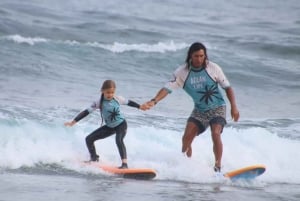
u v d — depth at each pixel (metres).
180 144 39.56
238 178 33.75
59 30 84.38
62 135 38.16
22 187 29.22
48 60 69.00
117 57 74.44
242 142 40.69
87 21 95.12
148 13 115.06
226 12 128.50
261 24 113.12
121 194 29.06
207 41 89.19
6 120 38.31
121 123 35.31
